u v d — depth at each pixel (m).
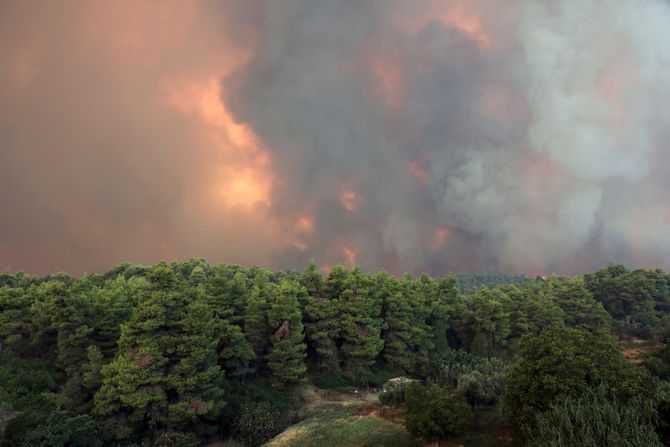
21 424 43.19
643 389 30.02
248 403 54.03
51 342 60.09
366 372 70.44
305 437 47.09
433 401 40.50
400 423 47.94
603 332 71.19
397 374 74.75
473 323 86.06
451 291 90.94
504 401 36.78
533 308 91.81
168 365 50.69
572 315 96.19
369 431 46.47
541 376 31.75
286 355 62.09
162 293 51.81
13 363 55.66
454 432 37.88
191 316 51.94
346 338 71.94
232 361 59.16
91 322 57.44
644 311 103.88
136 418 46.34
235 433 52.00
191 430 49.38
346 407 58.72
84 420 42.94
